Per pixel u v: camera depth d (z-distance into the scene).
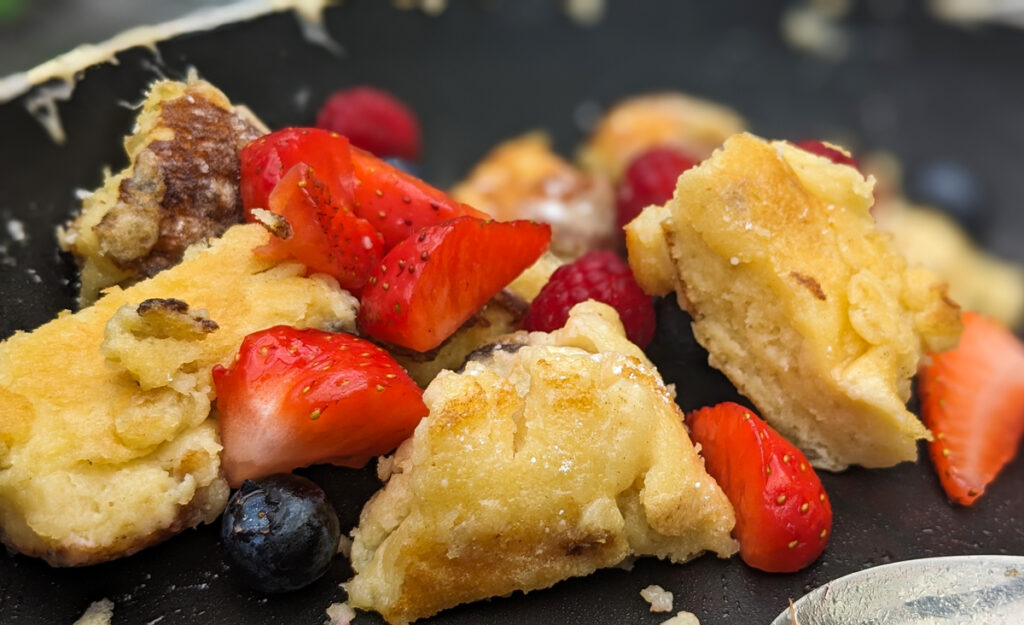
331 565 0.20
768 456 0.20
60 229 0.24
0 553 0.20
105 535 0.19
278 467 0.20
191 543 0.20
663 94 0.43
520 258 0.22
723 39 0.44
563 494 0.20
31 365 0.20
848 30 0.46
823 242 0.22
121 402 0.20
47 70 0.25
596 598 0.20
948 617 0.20
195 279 0.21
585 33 0.42
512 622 0.20
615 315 0.22
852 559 0.21
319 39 0.30
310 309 0.21
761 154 0.22
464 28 0.38
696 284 0.23
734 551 0.21
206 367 0.20
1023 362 0.25
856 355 0.22
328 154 0.22
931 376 0.24
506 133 0.38
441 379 0.20
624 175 0.30
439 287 0.21
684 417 0.22
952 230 0.40
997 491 0.23
